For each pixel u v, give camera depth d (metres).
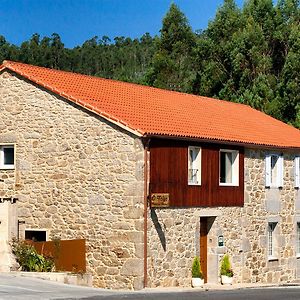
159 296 18.78
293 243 30.45
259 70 46.91
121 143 22.64
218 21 50.50
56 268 23.05
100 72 111.56
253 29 47.56
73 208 23.62
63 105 24.05
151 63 61.12
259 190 28.12
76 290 19.56
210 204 25.12
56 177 24.08
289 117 45.75
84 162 23.45
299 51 46.16
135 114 24.14
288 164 30.27
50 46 112.56
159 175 22.84
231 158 26.84
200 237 25.25
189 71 57.50
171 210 23.39
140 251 22.11
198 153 24.75
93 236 23.08
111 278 22.56
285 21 49.84
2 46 105.50
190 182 24.42
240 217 26.84
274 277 29.00
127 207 22.41
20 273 22.08
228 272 25.42
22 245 23.16
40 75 25.39
